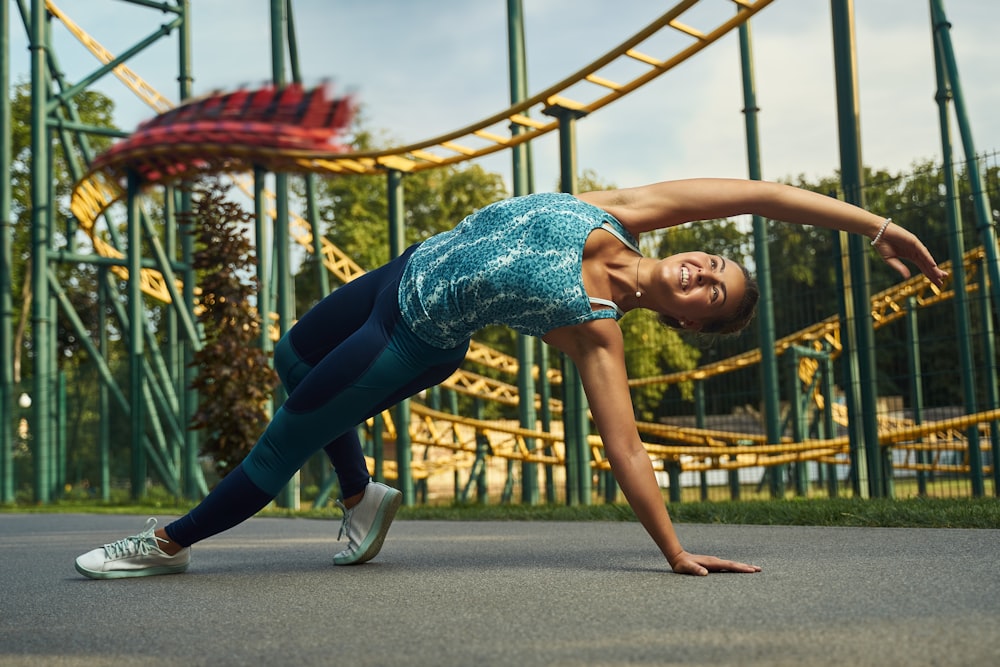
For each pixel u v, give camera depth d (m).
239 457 11.39
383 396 2.91
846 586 2.15
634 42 9.39
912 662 1.38
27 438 16.86
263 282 13.02
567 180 10.43
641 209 2.84
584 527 4.93
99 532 6.19
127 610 2.31
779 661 1.42
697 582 2.35
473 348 22.33
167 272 17.48
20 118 30.53
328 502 14.01
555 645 1.62
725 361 14.34
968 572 2.30
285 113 13.01
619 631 1.72
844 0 7.82
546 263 2.68
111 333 32.41
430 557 3.41
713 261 2.81
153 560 3.05
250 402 11.43
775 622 1.73
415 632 1.81
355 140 29.56
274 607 2.25
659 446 13.18
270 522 7.05
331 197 31.48
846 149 7.80
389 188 12.80
